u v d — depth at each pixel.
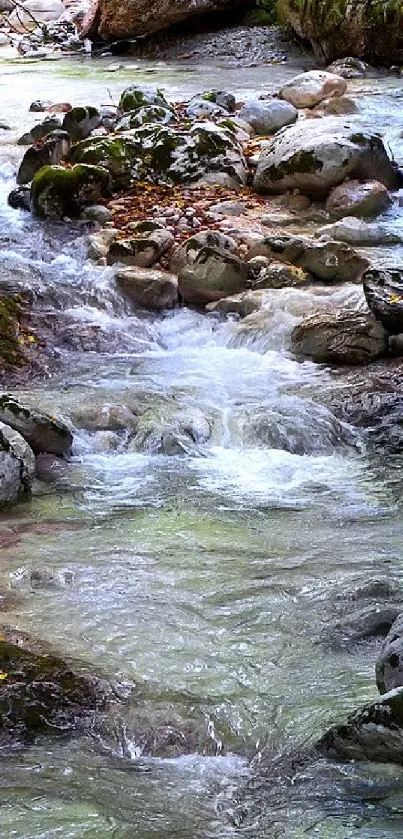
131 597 5.96
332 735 4.70
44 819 4.32
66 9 26.45
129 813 4.36
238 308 9.91
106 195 12.01
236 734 4.86
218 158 12.51
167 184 12.38
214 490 7.29
